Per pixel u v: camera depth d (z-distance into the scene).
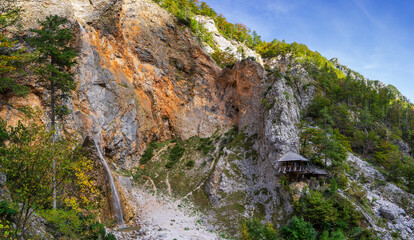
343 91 90.44
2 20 29.17
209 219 40.97
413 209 48.19
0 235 14.20
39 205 16.08
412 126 94.50
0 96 32.75
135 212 39.25
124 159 50.75
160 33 68.12
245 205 42.69
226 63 88.25
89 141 37.03
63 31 29.34
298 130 52.28
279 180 42.03
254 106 58.12
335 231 34.41
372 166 59.59
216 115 67.25
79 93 42.31
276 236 33.62
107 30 55.50
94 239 23.11
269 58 123.81
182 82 68.38
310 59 106.12
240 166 49.25
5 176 17.67
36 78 35.09
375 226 38.75
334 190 39.19
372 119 80.25
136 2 66.06
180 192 48.56
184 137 63.47
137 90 59.59
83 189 22.41
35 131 16.33
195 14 123.62
